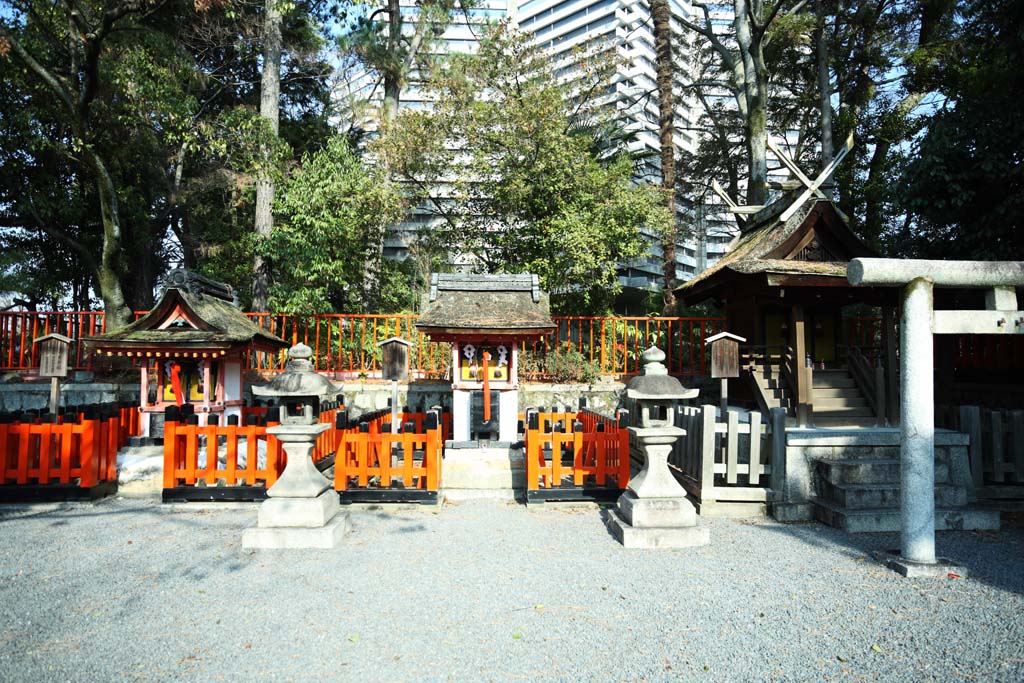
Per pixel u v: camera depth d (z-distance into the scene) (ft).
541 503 21.75
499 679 10.06
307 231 41.11
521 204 44.39
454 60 49.29
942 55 45.11
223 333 25.75
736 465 21.21
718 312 48.08
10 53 33.37
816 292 28.78
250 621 12.32
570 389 37.70
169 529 18.95
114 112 39.37
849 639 11.57
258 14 49.24
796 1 56.34
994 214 27.91
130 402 29.99
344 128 63.82
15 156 39.37
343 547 17.22
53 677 10.11
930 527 15.53
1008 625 12.13
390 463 22.07
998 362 34.32
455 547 17.26
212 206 56.90
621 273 106.42
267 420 21.58
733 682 10.02
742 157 75.15
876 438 21.18
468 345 27.30
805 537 18.43
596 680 10.03
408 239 52.80
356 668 10.44
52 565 15.62
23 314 37.47
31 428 21.66
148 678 10.09
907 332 16.01
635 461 28.63
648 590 14.05
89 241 45.39
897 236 39.99
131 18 38.86
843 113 53.31
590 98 52.16
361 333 39.19
